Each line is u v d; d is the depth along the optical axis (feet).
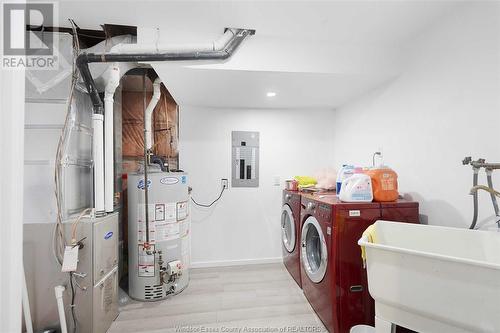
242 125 9.27
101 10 4.44
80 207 5.66
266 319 5.86
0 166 1.99
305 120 9.61
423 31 5.22
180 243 7.16
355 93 7.42
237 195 9.28
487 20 3.94
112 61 4.95
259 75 5.72
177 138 8.91
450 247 3.98
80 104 5.66
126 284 7.73
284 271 8.57
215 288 7.36
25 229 4.84
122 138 8.61
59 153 4.89
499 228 3.66
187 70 5.38
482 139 4.05
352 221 4.95
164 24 4.92
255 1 4.17
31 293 4.85
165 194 6.86
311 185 8.05
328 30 5.15
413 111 5.54
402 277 3.30
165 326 5.65
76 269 4.79
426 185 5.19
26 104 4.99
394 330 3.52
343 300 4.91
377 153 6.72
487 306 2.74
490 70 3.91
